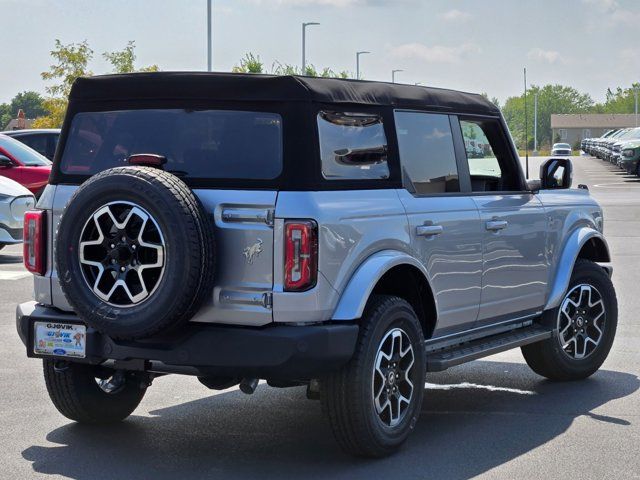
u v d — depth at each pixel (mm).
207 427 6898
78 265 5688
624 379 8477
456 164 7070
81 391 6656
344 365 5914
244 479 5793
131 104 6137
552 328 8086
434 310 6668
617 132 67062
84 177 6219
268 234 5668
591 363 8422
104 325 5609
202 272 5543
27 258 6344
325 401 5957
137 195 5508
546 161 8297
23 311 6301
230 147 5855
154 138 6043
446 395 7902
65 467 5992
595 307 8484
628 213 26156
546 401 7699
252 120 5852
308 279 5645
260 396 7824
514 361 9242
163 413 7273
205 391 7961
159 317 5500
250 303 5688
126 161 6113
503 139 7664
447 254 6738
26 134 23719
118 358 5887
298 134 5746
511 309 7566
